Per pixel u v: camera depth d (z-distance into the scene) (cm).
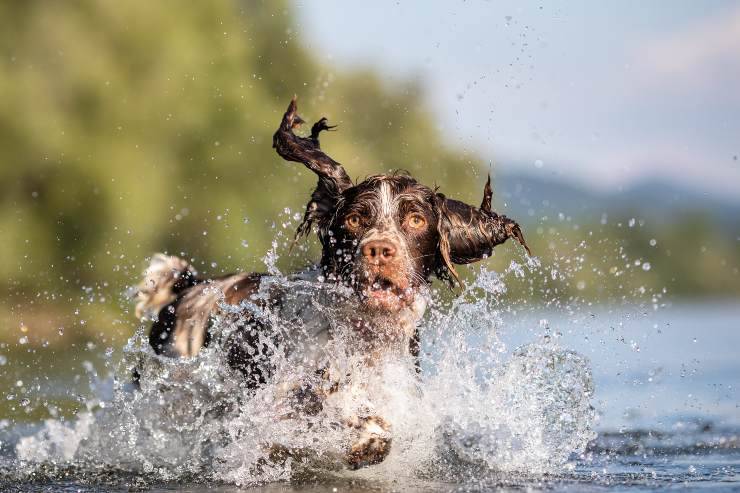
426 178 2997
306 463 838
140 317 1064
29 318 2481
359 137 3173
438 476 809
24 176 2878
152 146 2919
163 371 989
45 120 2811
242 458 844
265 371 916
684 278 5156
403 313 875
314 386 862
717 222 5203
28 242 2816
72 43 2872
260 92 3095
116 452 917
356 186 898
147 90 2928
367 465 820
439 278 927
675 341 2439
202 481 808
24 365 1825
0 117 2789
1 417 1225
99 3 2908
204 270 2819
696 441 1007
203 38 3034
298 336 894
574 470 839
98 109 2886
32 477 834
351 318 869
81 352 1986
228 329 960
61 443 945
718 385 1490
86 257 2823
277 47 3192
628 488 740
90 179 2839
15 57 2850
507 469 838
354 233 873
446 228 910
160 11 2986
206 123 2947
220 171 2911
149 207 2831
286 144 945
